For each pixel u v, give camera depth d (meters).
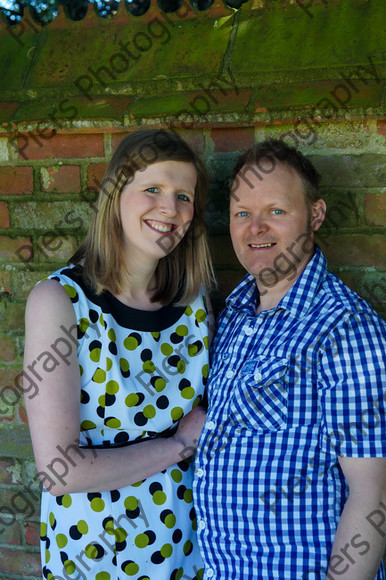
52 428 1.25
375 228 1.49
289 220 1.32
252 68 1.52
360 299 1.28
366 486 1.18
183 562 1.41
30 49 1.74
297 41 1.52
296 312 1.30
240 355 1.36
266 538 1.25
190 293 1.46
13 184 1.68
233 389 1.32
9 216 1.70
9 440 1.78
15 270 1.72
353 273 1.52
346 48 1.47
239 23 1.59
